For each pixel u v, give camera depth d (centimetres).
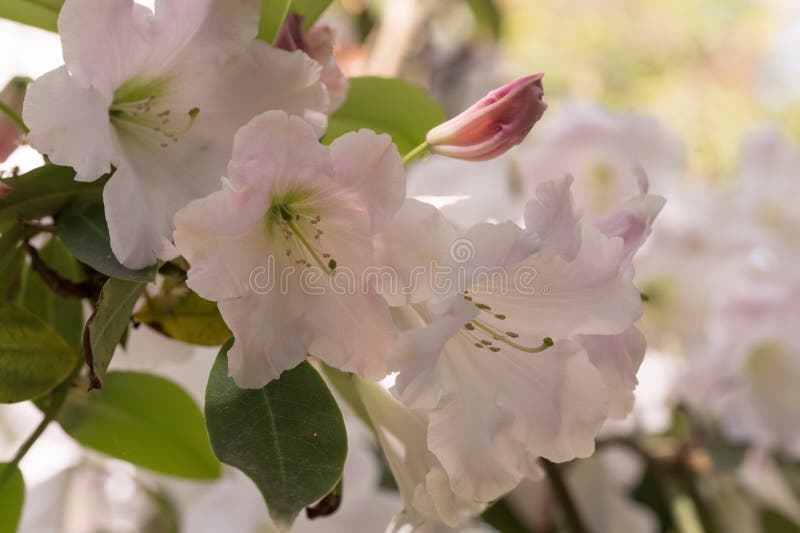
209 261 63
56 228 69
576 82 291
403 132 83
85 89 65
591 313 68
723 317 102
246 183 64
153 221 66
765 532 105
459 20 148
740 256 104
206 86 69
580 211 66
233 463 64
